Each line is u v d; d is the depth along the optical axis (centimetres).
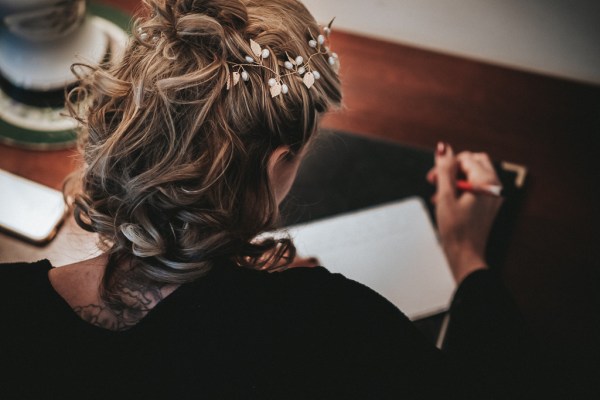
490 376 76
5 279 53
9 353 50
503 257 90
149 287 52
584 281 90
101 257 55
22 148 94
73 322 51
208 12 50
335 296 59
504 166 94
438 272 88
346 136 97
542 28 97
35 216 88
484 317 80
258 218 54
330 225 91
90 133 54
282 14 54
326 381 55
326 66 56
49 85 92
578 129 98
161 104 48
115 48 96
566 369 84
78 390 50
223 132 49
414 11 101
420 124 100
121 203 51
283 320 54
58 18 83
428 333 84
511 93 101
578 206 94
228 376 51
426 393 59
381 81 103
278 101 49
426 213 92
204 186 49
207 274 53
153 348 50
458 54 105
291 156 56
